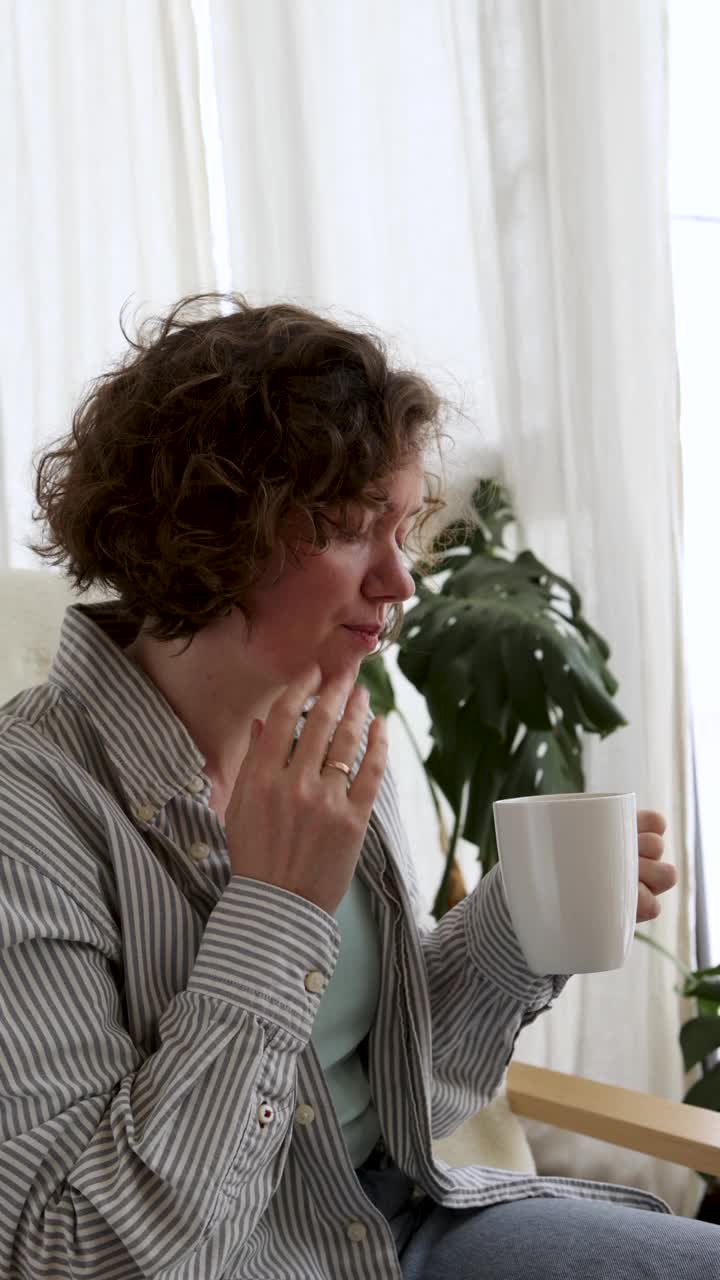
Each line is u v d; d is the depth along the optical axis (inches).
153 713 32.2
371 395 31.0
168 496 30.1
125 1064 28.5
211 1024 27.3
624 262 71.7
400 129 76.8
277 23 75.4
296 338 30.8
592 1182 41.0
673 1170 72.6
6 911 27.3
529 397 73.5
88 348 75.4
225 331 31.6
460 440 74.2
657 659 71.7
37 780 30.1
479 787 61.7
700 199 81.4
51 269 75.5
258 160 75.2
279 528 30.2
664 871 35.0
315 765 29.0
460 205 76.6
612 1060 72.6
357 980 35.7
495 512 73.0
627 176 71.5
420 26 76.6
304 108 75.3
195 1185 26.5
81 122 75.4
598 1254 34.4
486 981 38.8
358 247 77.0
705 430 83.7
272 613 31.0
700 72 79.8
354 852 28.9
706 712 86.0
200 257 74.7
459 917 40.1
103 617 34.9
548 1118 43.3
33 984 27.8
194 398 30.1
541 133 72.6
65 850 29.2
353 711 30.2
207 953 28.1
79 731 32.4
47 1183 27.3
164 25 74.0
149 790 31.5
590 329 71.9
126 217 75.7
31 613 48.3
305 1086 32.6
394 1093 36.0
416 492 32.6
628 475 71.9
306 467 29.7
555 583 71.0
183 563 29.9
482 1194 38.0
